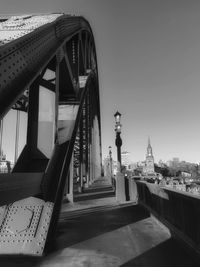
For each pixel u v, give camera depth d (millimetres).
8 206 6488
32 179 5422
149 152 155875
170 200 8016
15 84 4078
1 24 6539
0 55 3754
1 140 7895
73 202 15453
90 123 30281
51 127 6750
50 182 6785
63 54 7867
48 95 6938
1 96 3703
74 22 10164
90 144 31406
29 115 6676
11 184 4363
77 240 7152
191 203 5953
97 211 12398
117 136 17266
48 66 7098
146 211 11867
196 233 5602
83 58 13648
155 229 8453
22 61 4410
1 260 5680
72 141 8562
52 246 6598
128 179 19047
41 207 6488
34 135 6605
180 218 6902
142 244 6680
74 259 5672
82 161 22938
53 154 6777
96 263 5391
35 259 5699
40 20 7078
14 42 4312
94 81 23625
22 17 7562
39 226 6316
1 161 7996
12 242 6137
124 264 5281
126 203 15461
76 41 11273
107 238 7336
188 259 5488
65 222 9750
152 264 5219
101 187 29203
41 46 5461
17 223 6332
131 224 9273
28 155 6465
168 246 6469
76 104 10617
